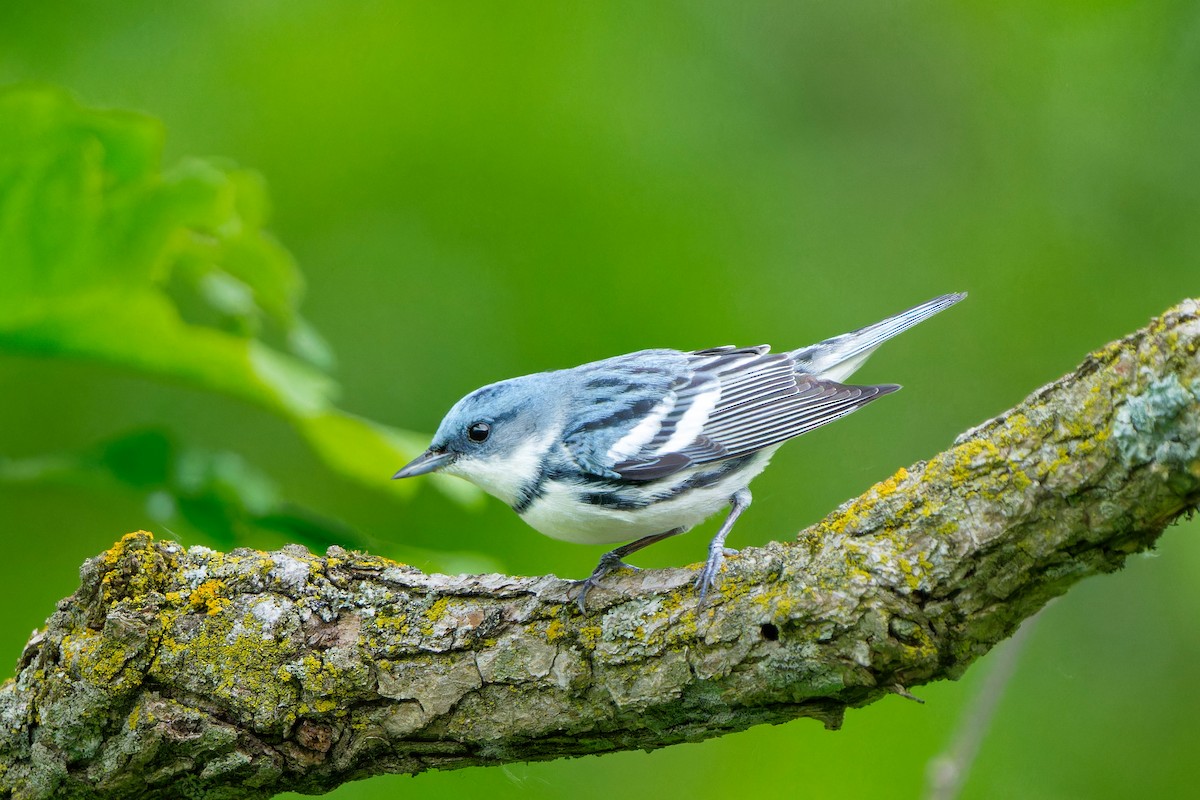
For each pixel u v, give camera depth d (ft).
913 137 50.21
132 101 44.78
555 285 46.01
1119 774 39.65
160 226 27.25
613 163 47.75
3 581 38.73
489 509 41.57
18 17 42.88
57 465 28.07
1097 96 49.19
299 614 21.30
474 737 21.40
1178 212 47.80
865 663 19.65
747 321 45.68
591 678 20.92
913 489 20.22
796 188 48.67
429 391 44.04
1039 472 19.27
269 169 46.24
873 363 47.29
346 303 45.21
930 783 28.17
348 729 21.27
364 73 48.06
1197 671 40.93
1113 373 19.03
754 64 50.55
